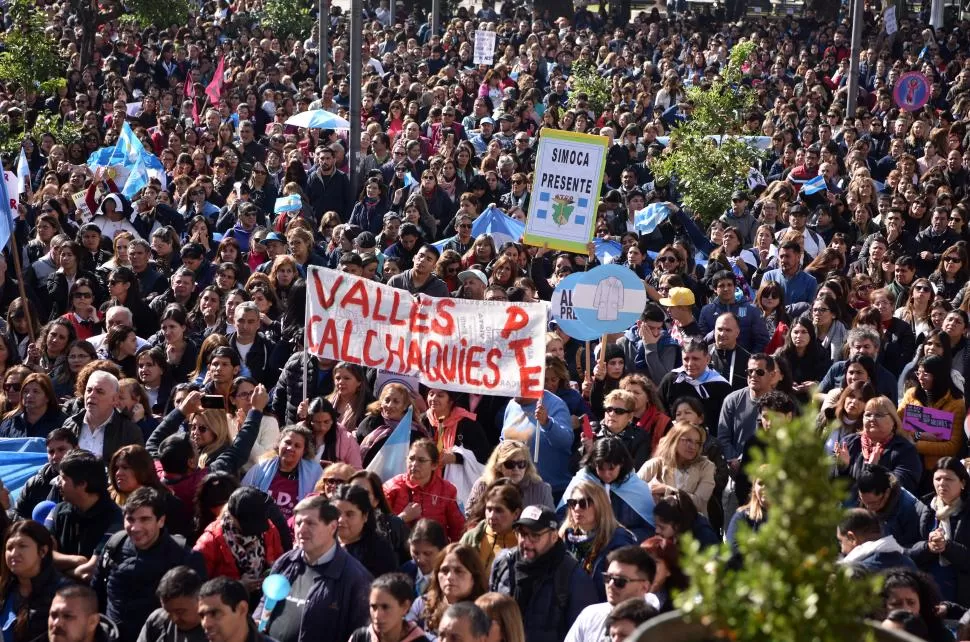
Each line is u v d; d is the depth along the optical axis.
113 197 17.08
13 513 8.55
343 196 18.73
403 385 9.60
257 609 7.21
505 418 9.85
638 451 9.28
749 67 31.31
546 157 12.11
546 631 6.81
